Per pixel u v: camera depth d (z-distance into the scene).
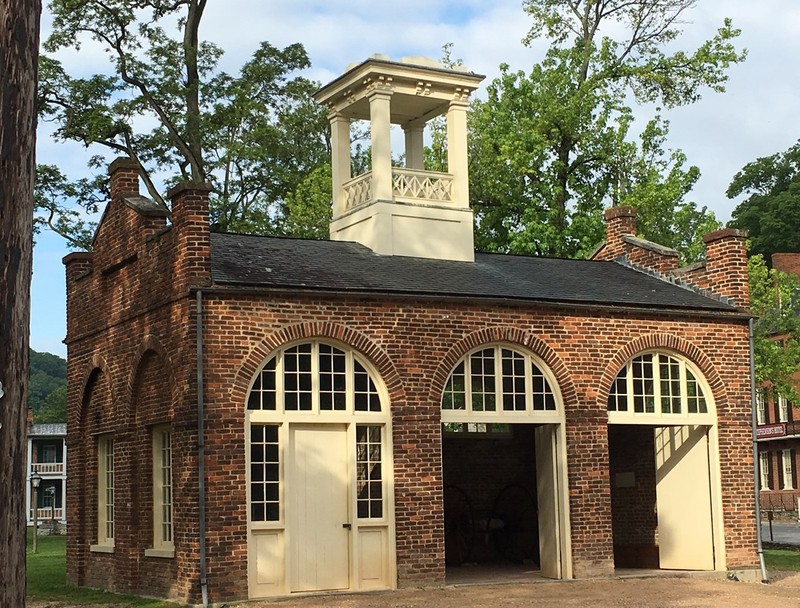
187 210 17.41
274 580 17.31
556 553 19.94
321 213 35.47
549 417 20.08
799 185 70.69
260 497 17.44
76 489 21.98
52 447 72.62
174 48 36.38
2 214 5.92
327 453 18.14
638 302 20.98
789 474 58.22
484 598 17.08
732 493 21.41
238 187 38.19
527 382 20.00
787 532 43.09
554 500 20.08
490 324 19.62
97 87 35.22
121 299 20.20
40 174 36.50
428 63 22.59
